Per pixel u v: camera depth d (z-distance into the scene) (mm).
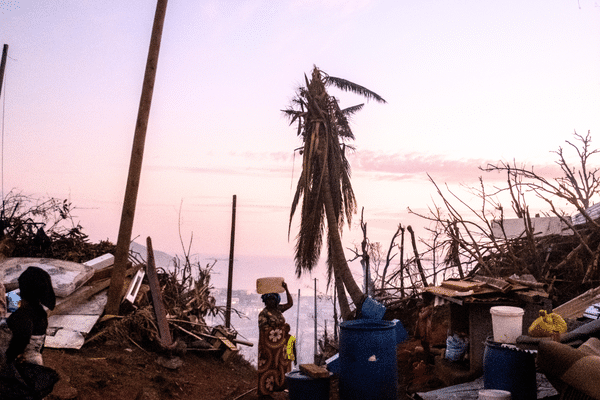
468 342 7543
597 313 6570
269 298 8273
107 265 11664
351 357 6012
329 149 23281
